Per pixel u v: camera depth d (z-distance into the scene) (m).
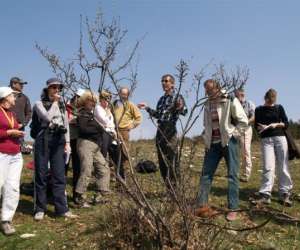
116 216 3.61
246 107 6.00
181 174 3.25
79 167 4.75
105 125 4.51
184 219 3.13
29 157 7.63
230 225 3.95
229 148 4.16
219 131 4.20
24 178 5.93
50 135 4.30
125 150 3.27
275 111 4.91
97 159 4.59
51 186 4.77
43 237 3.86
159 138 4.30
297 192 5.38
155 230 3.32
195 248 3.19
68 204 4.78
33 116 4.36
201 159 7.29
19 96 5.72
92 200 4.67
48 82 4.31
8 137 3.96
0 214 4.24
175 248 3.22
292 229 4.03
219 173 6.50
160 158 4.34
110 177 4.72
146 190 3.56
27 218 4.36
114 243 3.51
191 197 3.22
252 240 3.69
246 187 5.70
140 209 3.37
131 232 3.49
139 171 4.43
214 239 3.30
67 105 3.67
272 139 4.89
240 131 4.18
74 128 4.73
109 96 3.24
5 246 3.74
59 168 4.34
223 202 4.86
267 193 4.80
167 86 4.51
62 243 3.73
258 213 4.32
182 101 4.24
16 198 3.98
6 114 4.00
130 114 5.33
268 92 4.92
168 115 4.29
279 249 3.58
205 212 3.37
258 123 4.97
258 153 8.89
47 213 4.48
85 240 3.72
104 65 3.08
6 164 3.94
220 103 4.18
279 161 4.89
